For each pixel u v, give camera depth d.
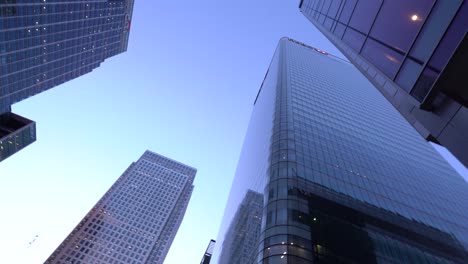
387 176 67.44
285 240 39.25
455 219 63.62
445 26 12.95
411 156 85.19
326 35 31.53
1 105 111.44
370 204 54.12
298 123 70.69
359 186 58.00
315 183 51.97
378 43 19.28
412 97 14.83
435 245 52.38
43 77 126.62
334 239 42.47
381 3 19.73
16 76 111.81
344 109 95.69
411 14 15.94
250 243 49.22
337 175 57.56
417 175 75.62
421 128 15.76
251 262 44.31
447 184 79.38
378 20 19.81
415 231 53.38
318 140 66.94
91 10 137.12
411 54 15.27
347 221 46.97
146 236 190.50
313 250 39.03
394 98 18.38
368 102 113.25
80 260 166.88
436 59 13.14
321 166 57.78
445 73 12.46
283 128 66.81
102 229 185.75
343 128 80.81
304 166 55.34
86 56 150.88
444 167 89.25
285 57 131.75
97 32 149.88
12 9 99.19
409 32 15.80
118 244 180.88
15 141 133.75
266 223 43.81
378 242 46.38
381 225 50.50
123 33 174.75
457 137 12.69
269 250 38.81
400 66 16.17
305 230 41.38
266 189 51.28
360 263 40.75
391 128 99.25
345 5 26.64
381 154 77.06
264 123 85.75
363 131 85.06
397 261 44.44
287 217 42.75
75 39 136.12
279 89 92.75
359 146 74.81
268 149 63.88
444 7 13.26
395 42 17.12
